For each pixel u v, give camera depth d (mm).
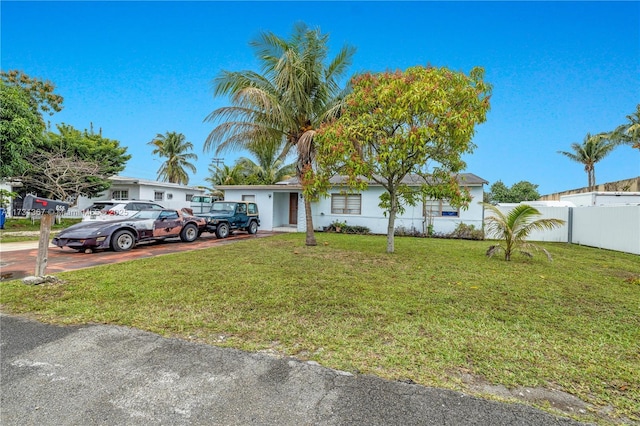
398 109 7000
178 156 35969
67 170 16453
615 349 3062
